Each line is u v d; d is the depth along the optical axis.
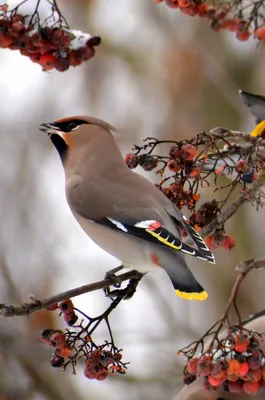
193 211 8.38
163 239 7.77
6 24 8.12
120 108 16.16
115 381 13.16
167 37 15.85
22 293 14.83
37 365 12.88
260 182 8.05
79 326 7.41
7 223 15.37
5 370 12.85
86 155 8.73
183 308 14.66
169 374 13.28
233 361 7.23
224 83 15.27
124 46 16.14
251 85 15.57
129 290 7.88
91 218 8.35
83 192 8.52
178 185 8.20
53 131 8.90
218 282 14.87
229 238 8.23
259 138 7.99
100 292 15.09
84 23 15.88
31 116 16.44
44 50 8.23
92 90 16.36
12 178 15.80
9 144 16.09
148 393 13.13
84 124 8.84
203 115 15.61
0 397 12.74
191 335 13.95
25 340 12.88
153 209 8.05
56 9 8.17
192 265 15.06
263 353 7.41
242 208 15.15
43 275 15.00
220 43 15.67
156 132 15.74
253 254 15.02
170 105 15.79
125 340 14.24
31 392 12.84
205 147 7.93
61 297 7.32
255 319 8.41
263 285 14.69
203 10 8.69
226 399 7.76
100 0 16.09
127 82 16.28
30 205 15.71
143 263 8.03
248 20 8.84
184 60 15.62
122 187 8.40
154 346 13.81
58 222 15.79
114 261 15.35
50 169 16.28
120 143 15.66
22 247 15.24
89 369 7.33
